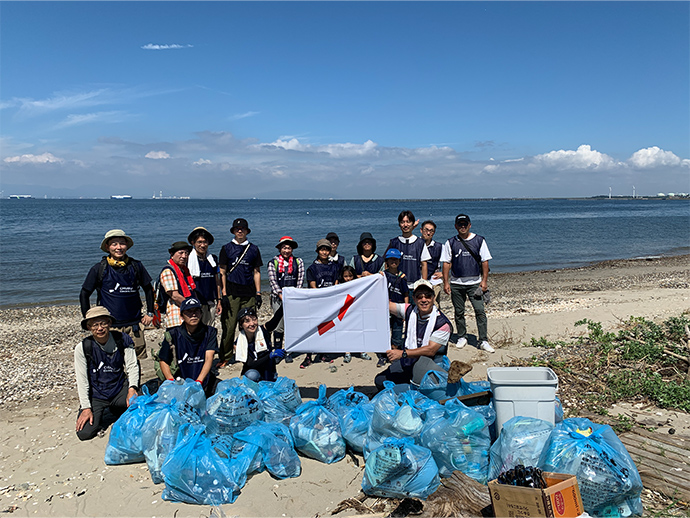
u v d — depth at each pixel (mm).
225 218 78562
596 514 3564
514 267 25328
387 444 4125
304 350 6055
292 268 7844
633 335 8406
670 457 4457
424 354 5637
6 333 11688
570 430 3975
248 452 4422
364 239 7535
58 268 23078
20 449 5281
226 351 7879
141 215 87000
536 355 7895
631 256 29125
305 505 4047
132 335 6625
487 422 4422
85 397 5461
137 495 4258
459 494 3844
